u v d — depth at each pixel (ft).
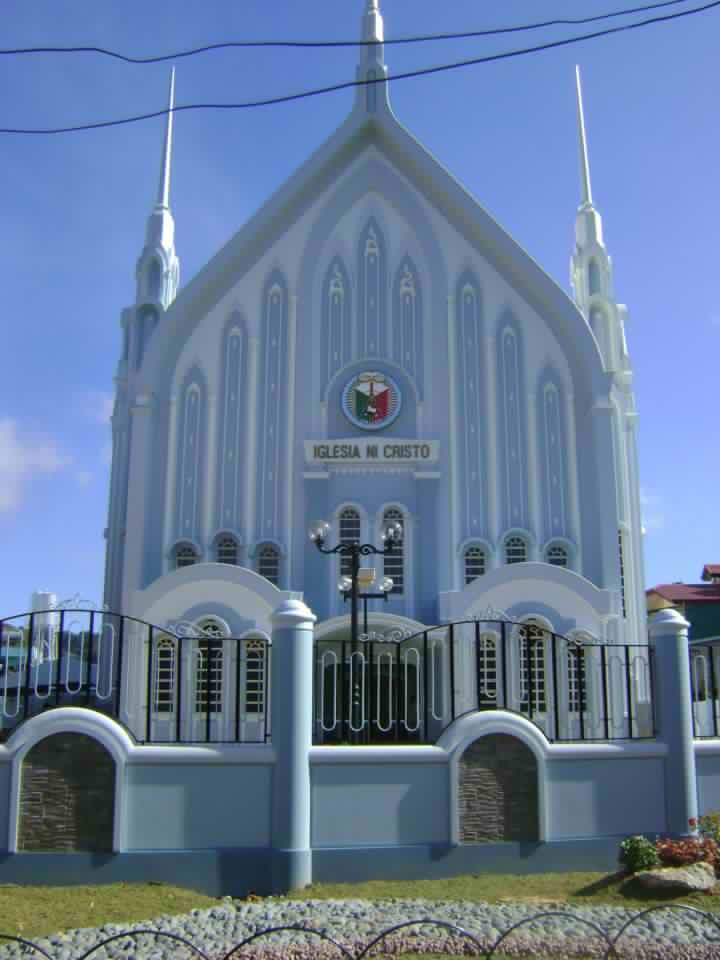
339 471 94.63
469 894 45.47
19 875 46.39
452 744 50.39
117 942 38.17
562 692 82.94
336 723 56.24
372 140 102.01
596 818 51.70
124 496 98.84
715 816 50.85
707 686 59.11
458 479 94.79
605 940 36.17
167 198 106.52
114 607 95.81
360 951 36.47
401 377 97.45
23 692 57.00
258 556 92.99
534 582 84.94
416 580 91.91
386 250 100.12
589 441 94.17
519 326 97.96
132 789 47.78
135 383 98.48
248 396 96.43
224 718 80.28
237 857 47.60
